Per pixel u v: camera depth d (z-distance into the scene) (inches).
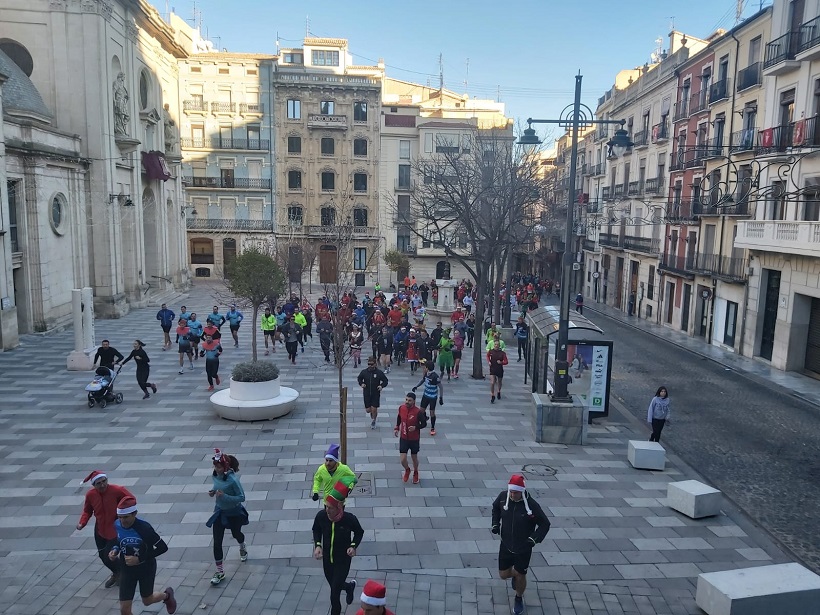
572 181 547.2
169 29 1563.7
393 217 2073.1
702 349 1121.4
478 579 324.8
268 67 2030.0
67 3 1153.4
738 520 412.5
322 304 1010.7
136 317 1249.4
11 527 373.4
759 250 981.8
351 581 310.5
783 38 948.6
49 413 603.8
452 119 2113.7
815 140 876.6
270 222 2076.8
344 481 318.3
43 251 1024.9
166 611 284.8
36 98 1074.1
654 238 1512.1
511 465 494.0
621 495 444.5
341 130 2057.1
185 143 2041.1
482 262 816.9
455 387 749.9
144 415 601.0
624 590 319.9
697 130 1298.0
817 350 892.0
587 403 638.5
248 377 593.0
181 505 405.1
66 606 287.7
